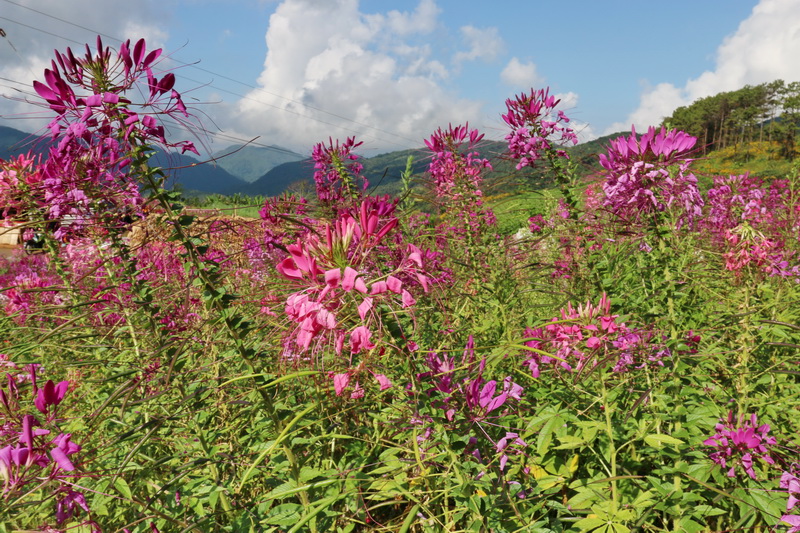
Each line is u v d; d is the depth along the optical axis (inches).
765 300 108.7
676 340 85.2
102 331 102.5
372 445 88.7
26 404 74.7
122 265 84.7
